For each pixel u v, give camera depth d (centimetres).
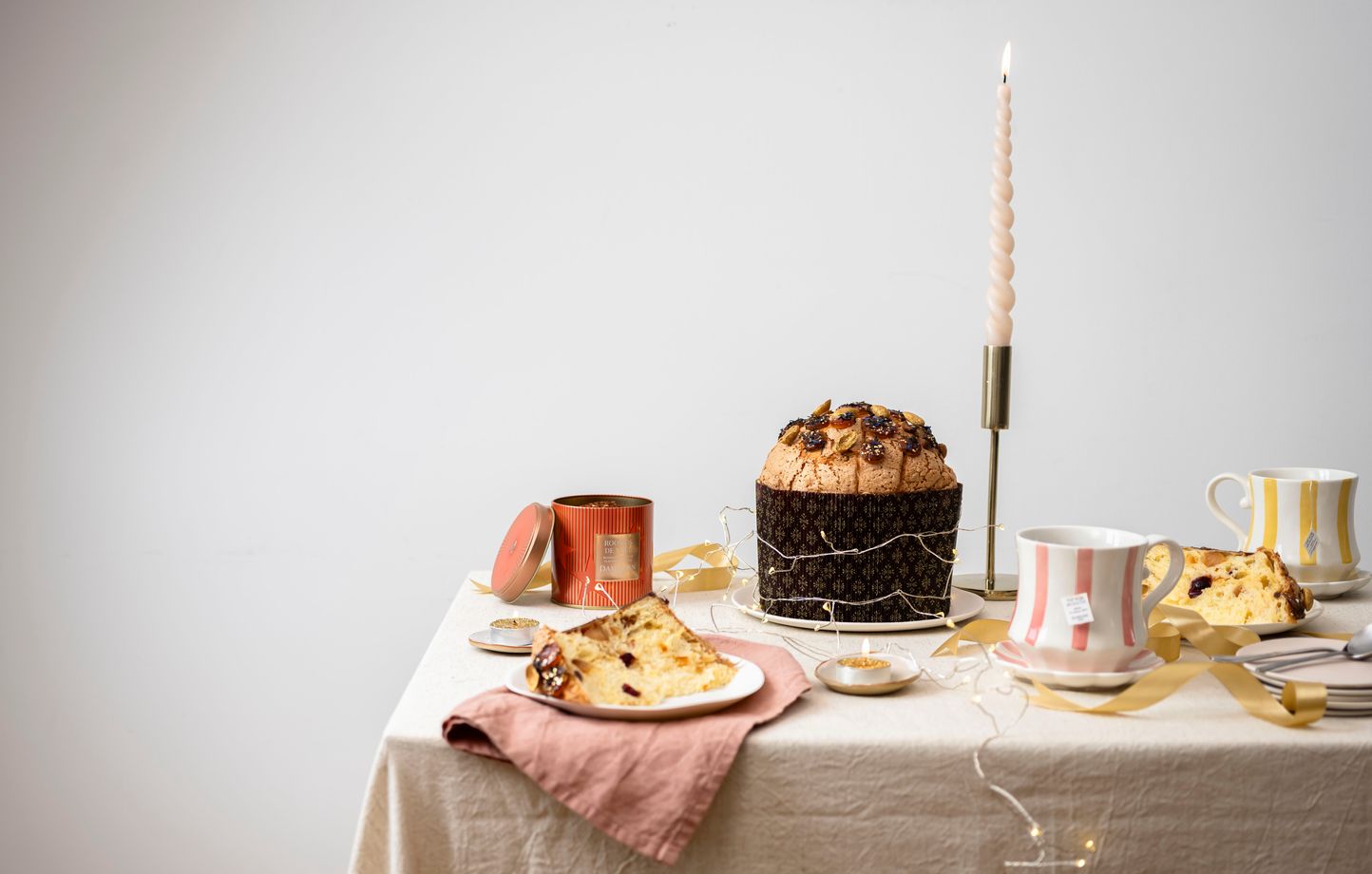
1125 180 208
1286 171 209
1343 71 208
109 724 206
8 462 200
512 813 83
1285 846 82
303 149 201
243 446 204
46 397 200
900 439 113
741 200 206
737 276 208
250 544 206
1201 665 89
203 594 206
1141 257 210
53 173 197
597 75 203
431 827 84
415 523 208
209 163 199
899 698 92
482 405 208
